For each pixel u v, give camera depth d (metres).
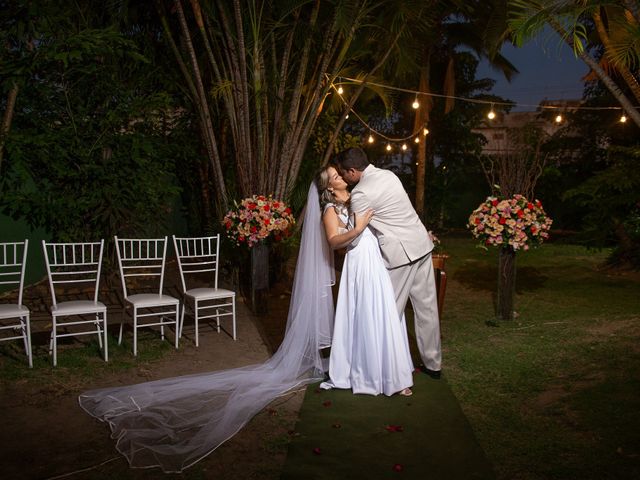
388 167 19.94
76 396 4.09
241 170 7.66
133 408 3.82
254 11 7.38
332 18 7.61
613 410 3.67
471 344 5.38
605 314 6.52
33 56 6.12
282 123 8.08
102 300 7.25
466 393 4.13
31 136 6.55
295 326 4.54
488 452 3.21
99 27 7.89
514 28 5.35
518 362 4.78
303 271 4.54
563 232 15.93
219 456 3.19
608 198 9.26
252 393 4.09
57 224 7.56
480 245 6.08
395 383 4.07
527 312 6.71
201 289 5.66
